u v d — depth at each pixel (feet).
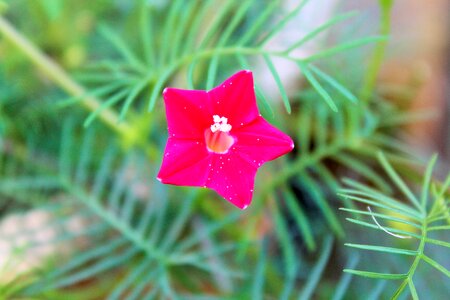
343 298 0.77
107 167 0.79
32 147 0.83
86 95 0.71
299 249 0.83
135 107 0.88
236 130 0.59
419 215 0.59
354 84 0.84
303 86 0.87
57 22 0.90
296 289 0.80
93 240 0.80
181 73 0.82
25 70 0.88
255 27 0.68
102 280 0.78
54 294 0.75
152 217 0.81
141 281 0.73
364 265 0.79
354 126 0.77
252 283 0.74
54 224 0.76
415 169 0.83
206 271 0.78
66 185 0.78
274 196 0.79
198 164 0.59
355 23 0.86
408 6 0.92
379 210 0.81
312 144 0.88
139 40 0.92
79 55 0.93
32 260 0.78
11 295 0.72
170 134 0.58
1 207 0.82
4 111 0.85
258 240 0.81
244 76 0.58
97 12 0.95
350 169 0.87
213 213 0.81
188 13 0.73
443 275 0.77
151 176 0.80
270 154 0.58
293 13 0.67
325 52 0.64
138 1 0.89
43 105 0.85
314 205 0.85
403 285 0.56
